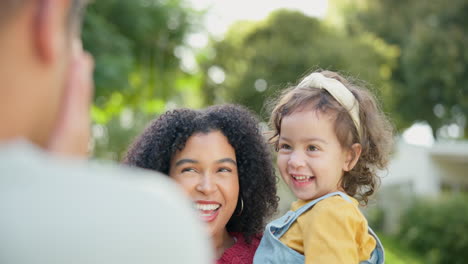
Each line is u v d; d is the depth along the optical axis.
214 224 2.12
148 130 2.26
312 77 2.34
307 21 19.77
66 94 0.67
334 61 18.03
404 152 16.77
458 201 13.48
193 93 18.84
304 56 18.20
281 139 2.26
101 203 0.58
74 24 0.68
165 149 2.13
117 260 0.57
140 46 12.55
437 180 16.61
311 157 2.16
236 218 2.35
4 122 0.61
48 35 0.62
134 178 0.65
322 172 2.15
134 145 2.33
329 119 2.17
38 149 0.65
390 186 16.64
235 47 19.08
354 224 1.99
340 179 2.29
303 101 2.22
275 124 2.40
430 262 12.55
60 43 0.64
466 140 23.39
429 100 22.47
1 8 0.60
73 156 0.67
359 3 24.27
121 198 0.59
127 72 9.94
